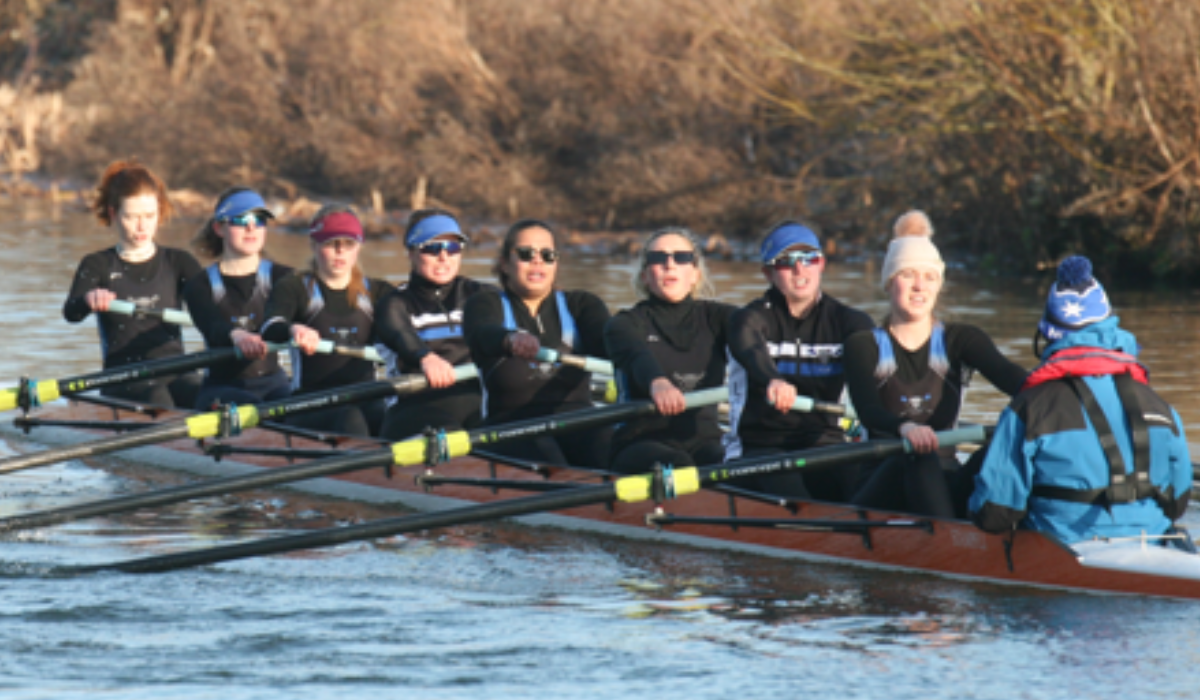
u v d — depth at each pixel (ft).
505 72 348.38
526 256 88.53
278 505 92.58
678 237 84.48
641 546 81.56
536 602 68.85
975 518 67.67
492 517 73.77
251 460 101.96
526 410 91.04
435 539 82.64
